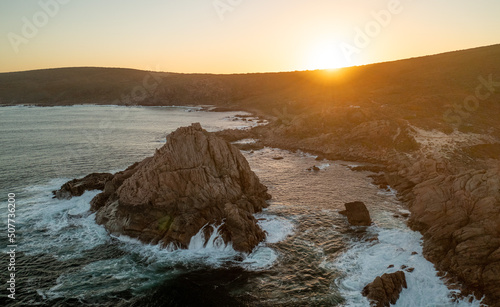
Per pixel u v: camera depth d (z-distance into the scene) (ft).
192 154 112.47
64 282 78.02
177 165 108.58
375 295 71.56
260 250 93.04
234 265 86.12
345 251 92.63
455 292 73.36
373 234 102.27
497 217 84.94
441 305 70.59
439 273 79.87
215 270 83.92
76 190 127.44
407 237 99.25
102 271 82.74
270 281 79.36
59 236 99.45
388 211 120.26
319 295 74.02
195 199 104.12
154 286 77.20
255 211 118.21
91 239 98.07
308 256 90.27
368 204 127.24
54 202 124.06
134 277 80.53
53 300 71.67
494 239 78.95
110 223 102.78
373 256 89.56
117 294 74.23
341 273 82.33
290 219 113.09
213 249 93.04
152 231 96.68
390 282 74.64
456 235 86.02
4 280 77.87
